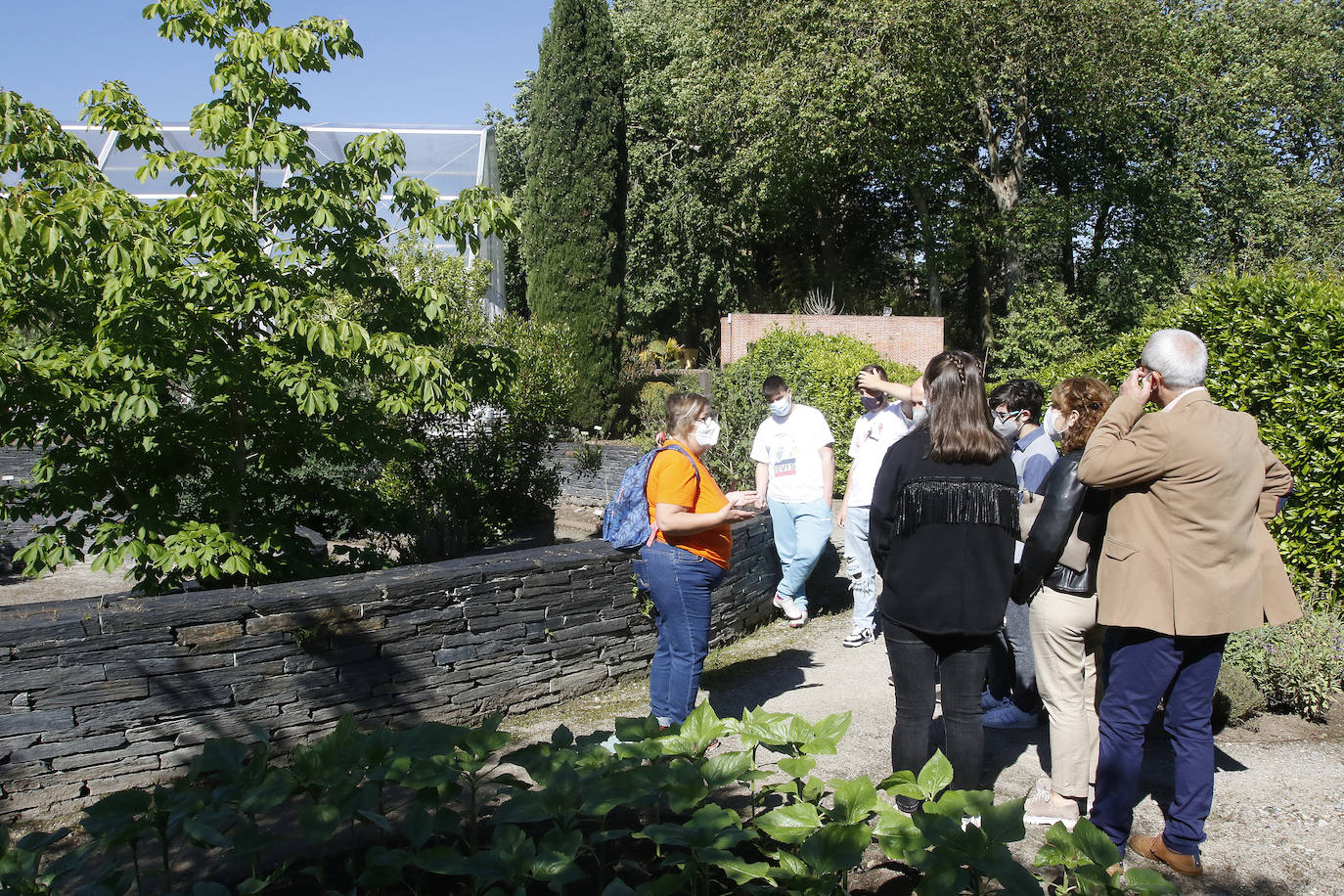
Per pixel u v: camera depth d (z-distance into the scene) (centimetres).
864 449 613
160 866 323
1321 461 583
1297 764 416
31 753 376
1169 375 309
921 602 326
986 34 2364
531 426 1009
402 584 454
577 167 2094
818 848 240
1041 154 3133
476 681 482
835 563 780
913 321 2128
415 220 597
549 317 2120
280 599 422
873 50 2425
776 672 575
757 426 921
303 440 581
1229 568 302
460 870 237
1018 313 2647
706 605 424
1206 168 2798
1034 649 358
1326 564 588
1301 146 2922
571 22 2072
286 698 425
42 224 430
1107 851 237
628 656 552
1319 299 595
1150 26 2359
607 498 1251
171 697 400
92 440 541
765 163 2752
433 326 615
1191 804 313
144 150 582
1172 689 319
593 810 254
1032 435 449
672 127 3100
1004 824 239
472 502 951
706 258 3200
